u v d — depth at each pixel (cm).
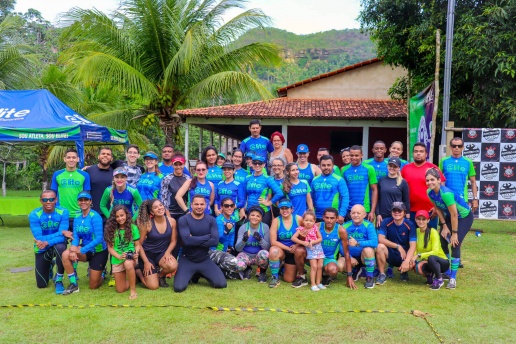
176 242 533
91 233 507
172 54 1337
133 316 417
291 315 422
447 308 444
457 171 630
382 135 1723
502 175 867
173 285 510
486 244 778
